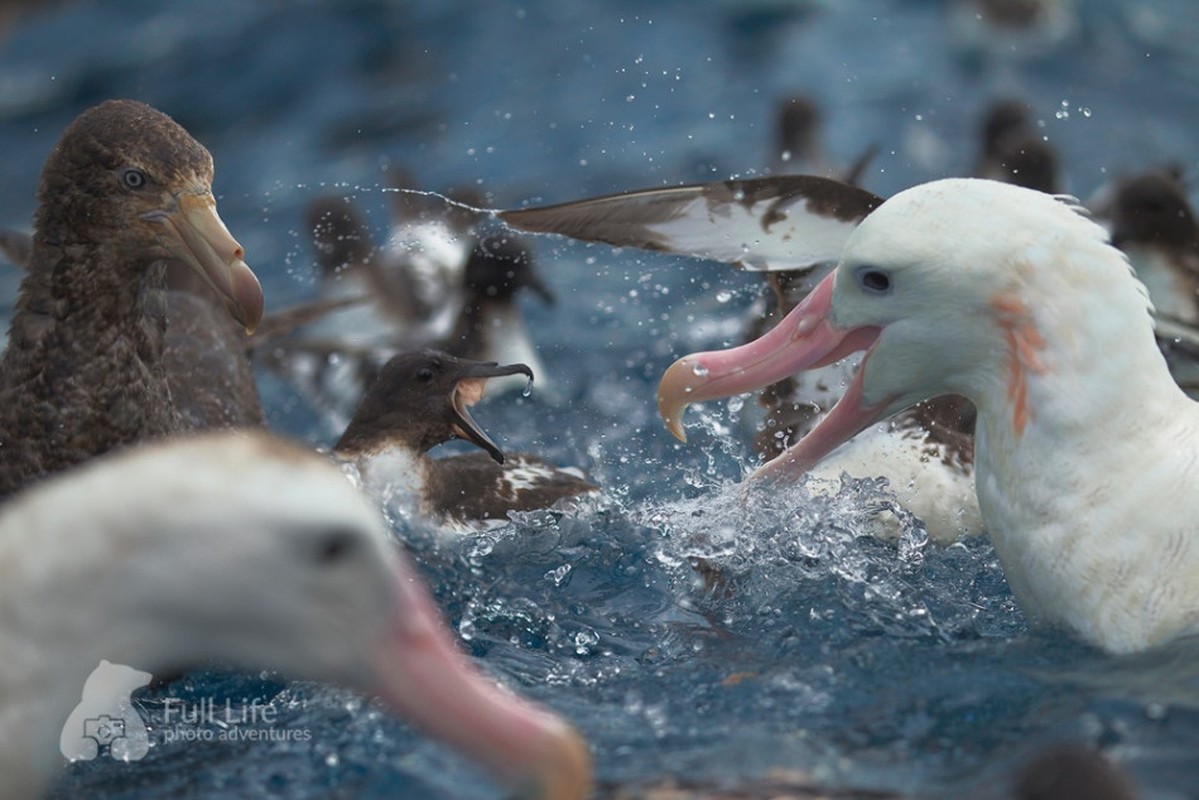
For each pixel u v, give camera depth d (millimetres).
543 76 23734
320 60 24500
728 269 16328
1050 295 8492
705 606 10219
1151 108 23297
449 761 7887
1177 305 14688
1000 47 24969
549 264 17547
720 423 12977
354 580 5844
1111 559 8430
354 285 16547
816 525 10586
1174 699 7773
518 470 12742
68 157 10000
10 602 5773
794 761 7512
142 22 26156
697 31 25078
